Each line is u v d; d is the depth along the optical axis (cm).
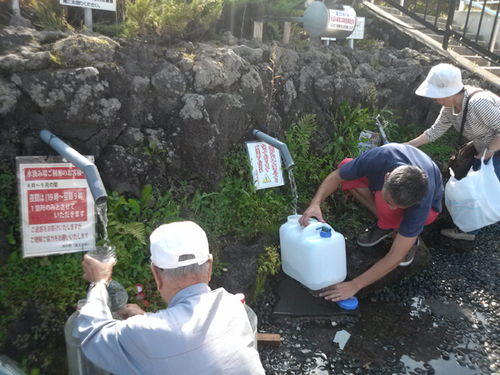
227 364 125
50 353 217
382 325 282
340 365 245
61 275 236
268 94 355
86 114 254
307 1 417
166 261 138
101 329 137
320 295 287
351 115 404
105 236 242
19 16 259
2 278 226
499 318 293
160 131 294
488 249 390
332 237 281
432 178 267
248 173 337
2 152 232
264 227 328
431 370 242
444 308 303
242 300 198
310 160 379
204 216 303
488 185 339
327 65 410
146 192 275
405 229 260
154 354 123
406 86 482
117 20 328
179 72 296
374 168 281
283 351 255
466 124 335
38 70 236
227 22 390
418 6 835
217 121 310
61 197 244
